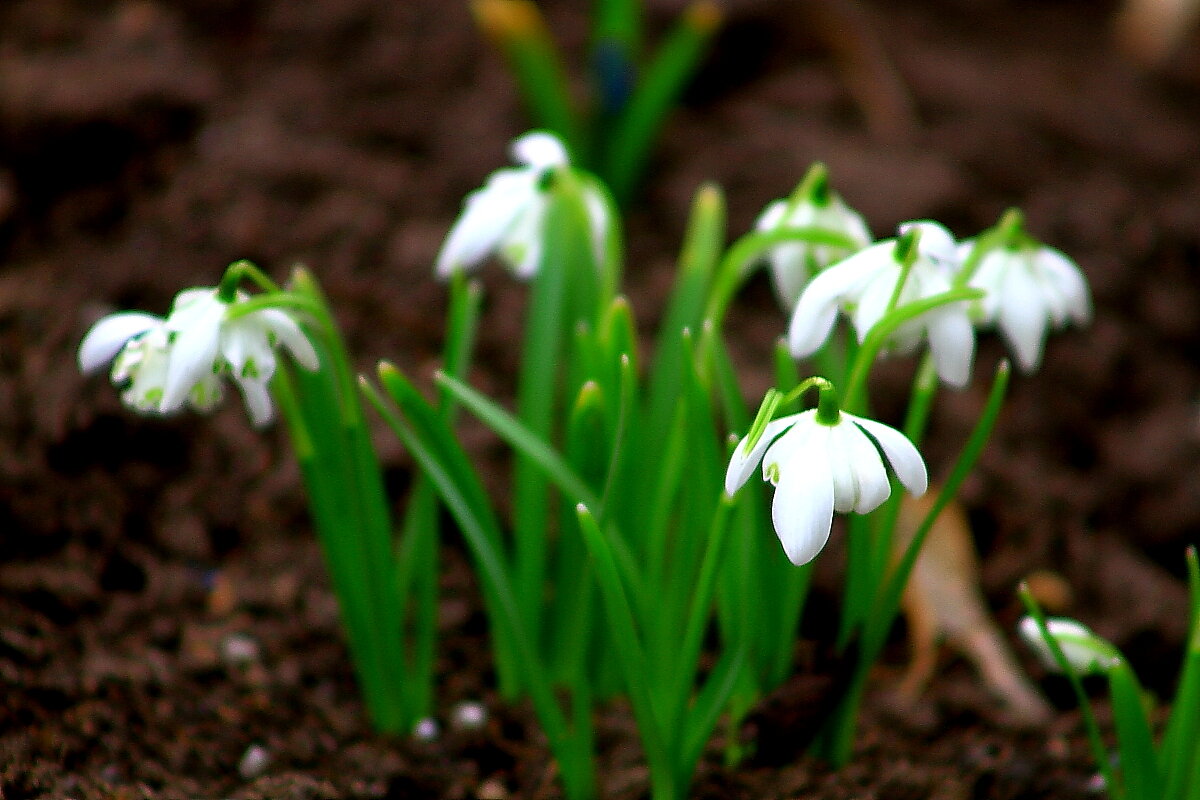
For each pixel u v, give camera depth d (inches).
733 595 24.7
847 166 34.4
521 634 24.6
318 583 27.3
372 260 30.8
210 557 27.4
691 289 26.1
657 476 25.8
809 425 22.6
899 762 25.6
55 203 30.5
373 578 25.1
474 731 25.9
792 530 22.4
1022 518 29.3
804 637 27.6
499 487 28.4
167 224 30.5
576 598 26.0
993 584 28.7
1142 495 30.1
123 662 25.8
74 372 28.0
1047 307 24.2
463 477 24.8
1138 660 28.0
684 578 25.0
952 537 28.7
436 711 26.2
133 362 23.4
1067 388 31.0
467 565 27.8
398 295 30.5
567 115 33.1
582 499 24.2
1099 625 28.3
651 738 24.2
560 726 24.7
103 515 27.3
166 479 27.9
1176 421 30.8
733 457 22.7
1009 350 31.3
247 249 30.5
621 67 33.0
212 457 28.1
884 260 23.3
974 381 30.8
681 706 24.1
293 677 26.2
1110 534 29.6
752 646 25.1
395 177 33.0
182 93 32.8
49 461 27.4
